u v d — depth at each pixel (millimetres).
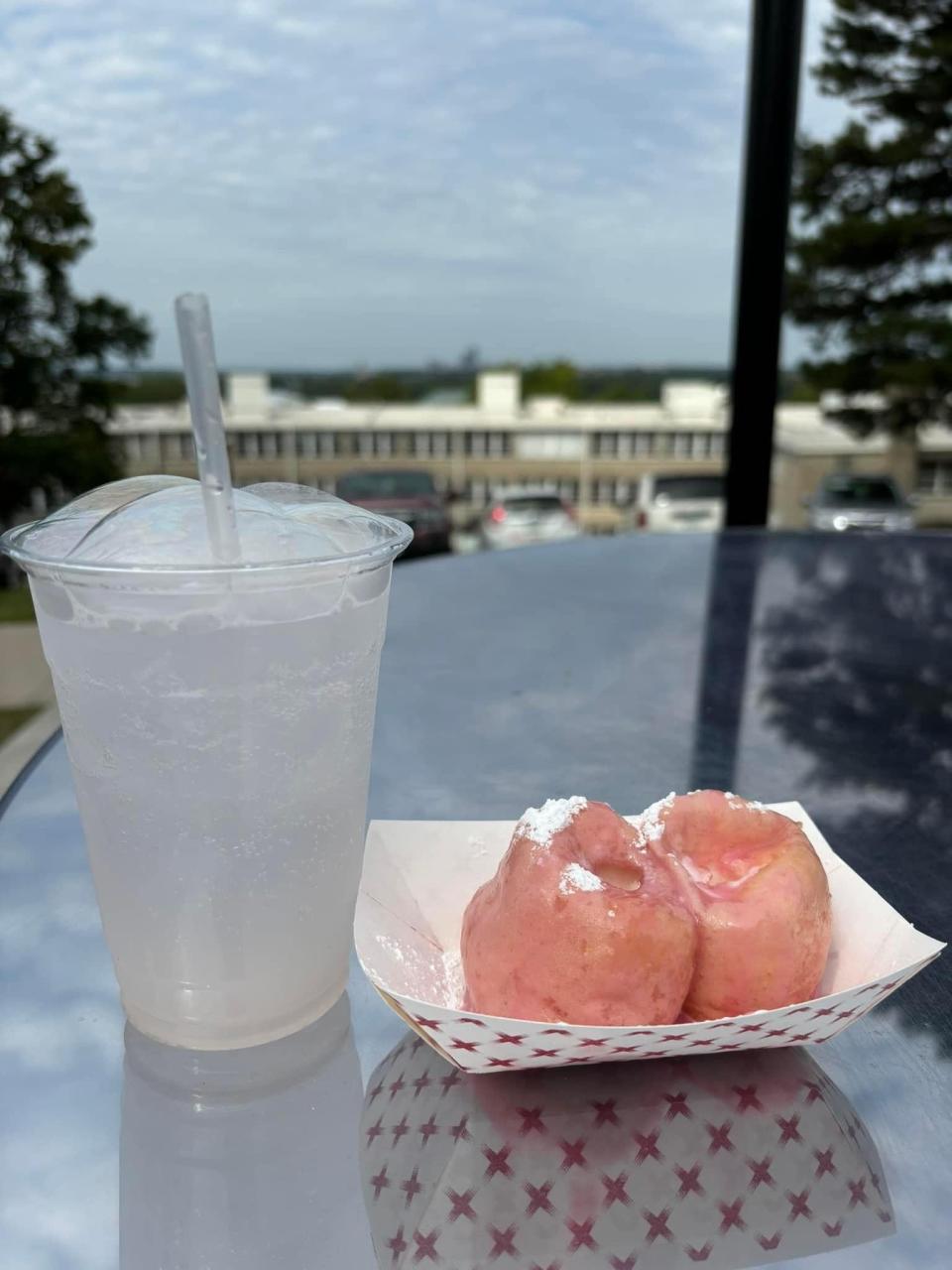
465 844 643
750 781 878
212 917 506
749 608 1488
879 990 499
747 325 2174
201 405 455
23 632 5277
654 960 478
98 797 497
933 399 10562
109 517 501
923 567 1741
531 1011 492
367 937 571
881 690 1135
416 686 1145
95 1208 440
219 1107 499
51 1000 585
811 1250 420
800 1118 489
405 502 8820
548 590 1598
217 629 458
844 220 10305
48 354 9203
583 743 966
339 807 532
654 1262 414
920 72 9914
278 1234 427
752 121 2049
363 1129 485
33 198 8820
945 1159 467
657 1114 491
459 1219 435
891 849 750
